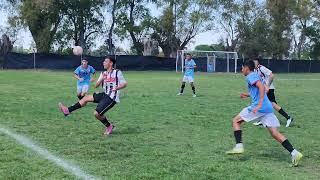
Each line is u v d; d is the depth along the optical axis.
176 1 60.94
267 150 7.82
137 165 6.48
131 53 62.50
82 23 57.03
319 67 56.59
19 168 6.13
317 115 12.80
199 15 61.41
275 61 54.16
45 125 9.84
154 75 37.06
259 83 6.96
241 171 6.30
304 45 70.81
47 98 15.82
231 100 16.53
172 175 5.99
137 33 61.44
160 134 9.12
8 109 12.38
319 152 7.75
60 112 11.98
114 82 8.91
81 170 6.14
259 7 64.31
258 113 7.02
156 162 6.68
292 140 8.85
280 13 64.19
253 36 63.25
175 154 7.27
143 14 61.03
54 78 28.78
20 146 7.52
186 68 18.17
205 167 6.45
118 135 8.91
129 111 12.69
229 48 65.12
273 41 62.66
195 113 12.48
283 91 22.16
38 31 52.19
